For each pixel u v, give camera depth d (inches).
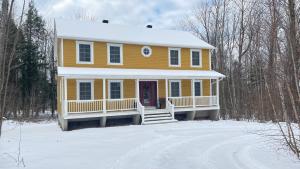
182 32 1187.9
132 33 1032.2
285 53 405.1
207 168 359.9
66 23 987.3
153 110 894.4
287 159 397.4
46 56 1619.1
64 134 690.2
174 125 826.8
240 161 394.3
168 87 1016.9
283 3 386.0
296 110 411.5
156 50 1000.9
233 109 1227.9
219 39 1433.3
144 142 550.3
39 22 1579.7
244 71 1331.2
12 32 609.6
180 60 1034.7
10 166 357.4
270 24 401.1
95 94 900.0
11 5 378.3
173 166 369.7
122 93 938.7
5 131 755.4
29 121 1169.4
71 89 866.8
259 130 696.4
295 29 379.9
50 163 373.7
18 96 1325.0
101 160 393.4
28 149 478.3
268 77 476.1
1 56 381.4
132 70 933.2
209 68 1087.6
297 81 373.1
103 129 771.4
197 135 643.5
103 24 1061.1
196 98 975.0
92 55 906.7
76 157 412.8
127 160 396.8
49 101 1558.8
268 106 940.0
